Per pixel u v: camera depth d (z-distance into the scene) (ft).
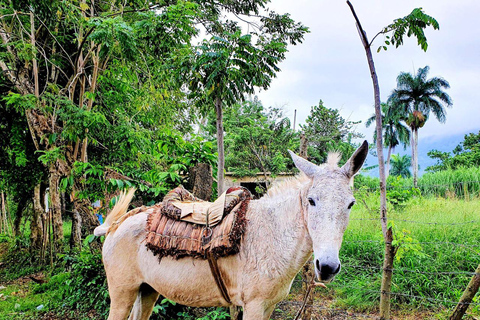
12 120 24.68
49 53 23.15
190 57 11.64
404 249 11.39
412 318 13.60
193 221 8.23
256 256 7.46
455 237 18.78
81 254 16.80
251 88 11.68
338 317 13.98
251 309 7.43
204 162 15.55
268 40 12.69
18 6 17.61
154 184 15.69
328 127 55.01
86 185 18.84
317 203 6.47
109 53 17.21
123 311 8.91
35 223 28.86
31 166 26.61
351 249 18.54
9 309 16.08
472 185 40.57
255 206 8.18
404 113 96.17
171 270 8.09
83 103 22.49
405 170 124.47
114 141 22.45
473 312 13.00
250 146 36.09
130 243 8.71
